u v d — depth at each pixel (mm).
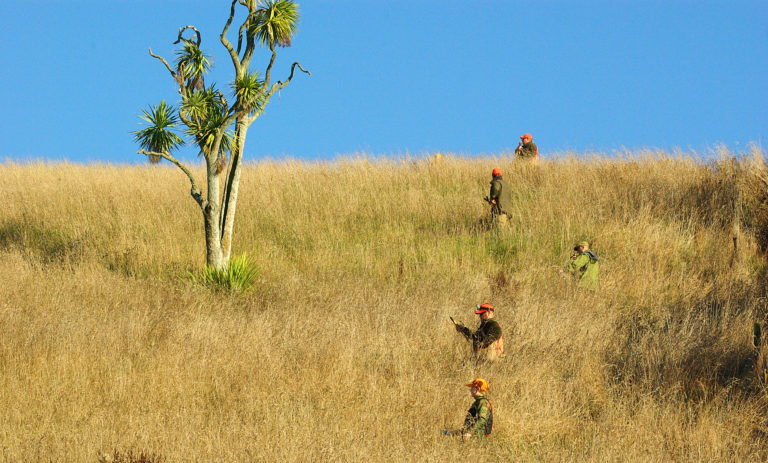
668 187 52781
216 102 38969
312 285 40594
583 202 52625
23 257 44781
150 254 45188
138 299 36969
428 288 39969
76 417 22234
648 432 22953
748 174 49156
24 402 23094
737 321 30359
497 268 44188
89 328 30672
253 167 71500
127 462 18781
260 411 23562
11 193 59469
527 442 22781
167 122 37406
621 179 55094
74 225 50844
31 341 28672
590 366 28078
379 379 26672
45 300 35125
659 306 36469
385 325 32469
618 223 47906
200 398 24312
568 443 22734
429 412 24109
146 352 28562
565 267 43000
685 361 27781
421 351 29328
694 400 25484
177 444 20422
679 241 45312
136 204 56469
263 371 26719
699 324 31641
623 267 42312
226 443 20812
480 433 22156
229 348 29062
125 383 25047
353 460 19938
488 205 53594
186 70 38375
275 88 39406
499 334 28234
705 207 49344
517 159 65438
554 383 26531
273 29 38062
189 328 31375
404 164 69125
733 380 26062
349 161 70938
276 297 38875
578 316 34000
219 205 40469
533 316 32812
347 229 52031
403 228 51719
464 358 28719
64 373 25469
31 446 20109
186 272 41469
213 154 38844
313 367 27297
